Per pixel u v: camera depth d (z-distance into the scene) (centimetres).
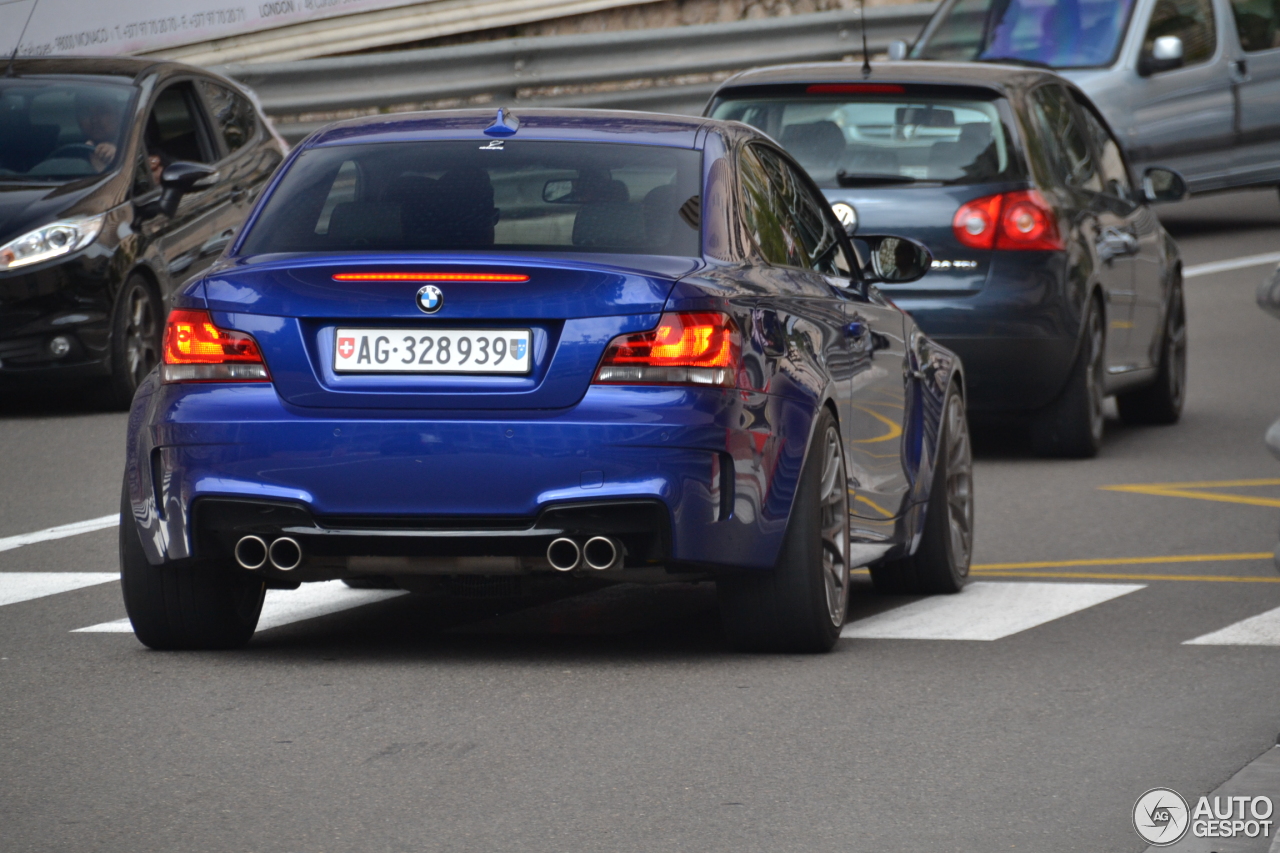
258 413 1986
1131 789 1641
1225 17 6831
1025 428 4194
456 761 1719
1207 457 3788
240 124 4759
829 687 2002
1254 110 6838
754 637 2133
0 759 1725
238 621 2178
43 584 2602
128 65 4553
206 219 4431
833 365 2208
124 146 4306
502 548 1972
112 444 3806
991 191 3538
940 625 2347
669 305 1966
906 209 3547
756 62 6625
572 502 1942
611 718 1873
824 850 1479
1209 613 2411
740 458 1986
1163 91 6594
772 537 2038
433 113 2309
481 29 6806
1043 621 2370
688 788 1641
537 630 2320
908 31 6756
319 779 1662
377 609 2464
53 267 4044
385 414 1967
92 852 1464
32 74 4469
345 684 2012
